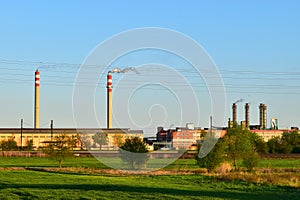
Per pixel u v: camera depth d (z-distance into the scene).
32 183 47.19
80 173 60.78
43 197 36.97
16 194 38.81
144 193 40.12
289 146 128.75
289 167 75.88
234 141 65.75
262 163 87.12
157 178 55.12
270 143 129.88
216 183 50.81
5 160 94.88
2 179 51.09
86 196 37.69
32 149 140.50
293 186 48.47
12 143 144.38
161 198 37.44
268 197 41.25
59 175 56.66
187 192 42.19
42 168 69.12
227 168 64.50
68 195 38.12
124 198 37.03
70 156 75.25
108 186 44.75
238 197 40.34
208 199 37.81
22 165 79.50
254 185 49.53
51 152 74.75
